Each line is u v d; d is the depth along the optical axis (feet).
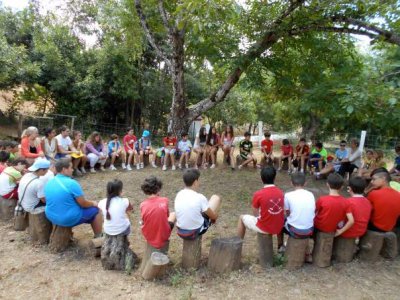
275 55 29.14
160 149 30.42
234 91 61.62
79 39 55.21
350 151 26.27
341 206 12.71
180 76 31.04
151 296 11.21
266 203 12.65
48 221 14.62
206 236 16.28
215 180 26.17
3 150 19.81
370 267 13.24
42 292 11.31
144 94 54.90
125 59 47.80
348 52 28.63
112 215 12.78
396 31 21.42
